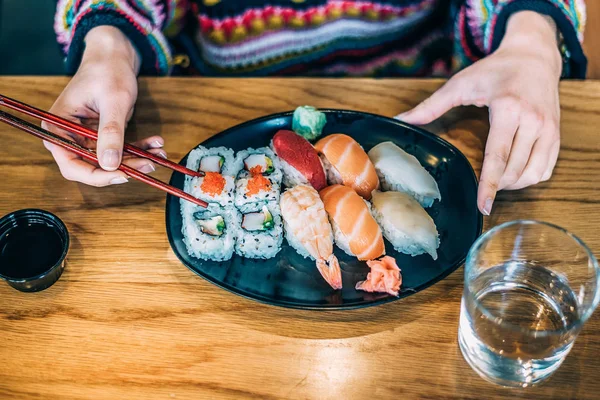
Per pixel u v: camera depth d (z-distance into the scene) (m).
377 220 0.62
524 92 0.67
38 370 0.55
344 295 0.57
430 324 0.57
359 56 0.88
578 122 0.70
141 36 0.76
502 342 0.51
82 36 0.73
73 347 0.56
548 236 0.55
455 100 0.70
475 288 0.56
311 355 0.56
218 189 0.63
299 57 0.88
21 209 0.65
